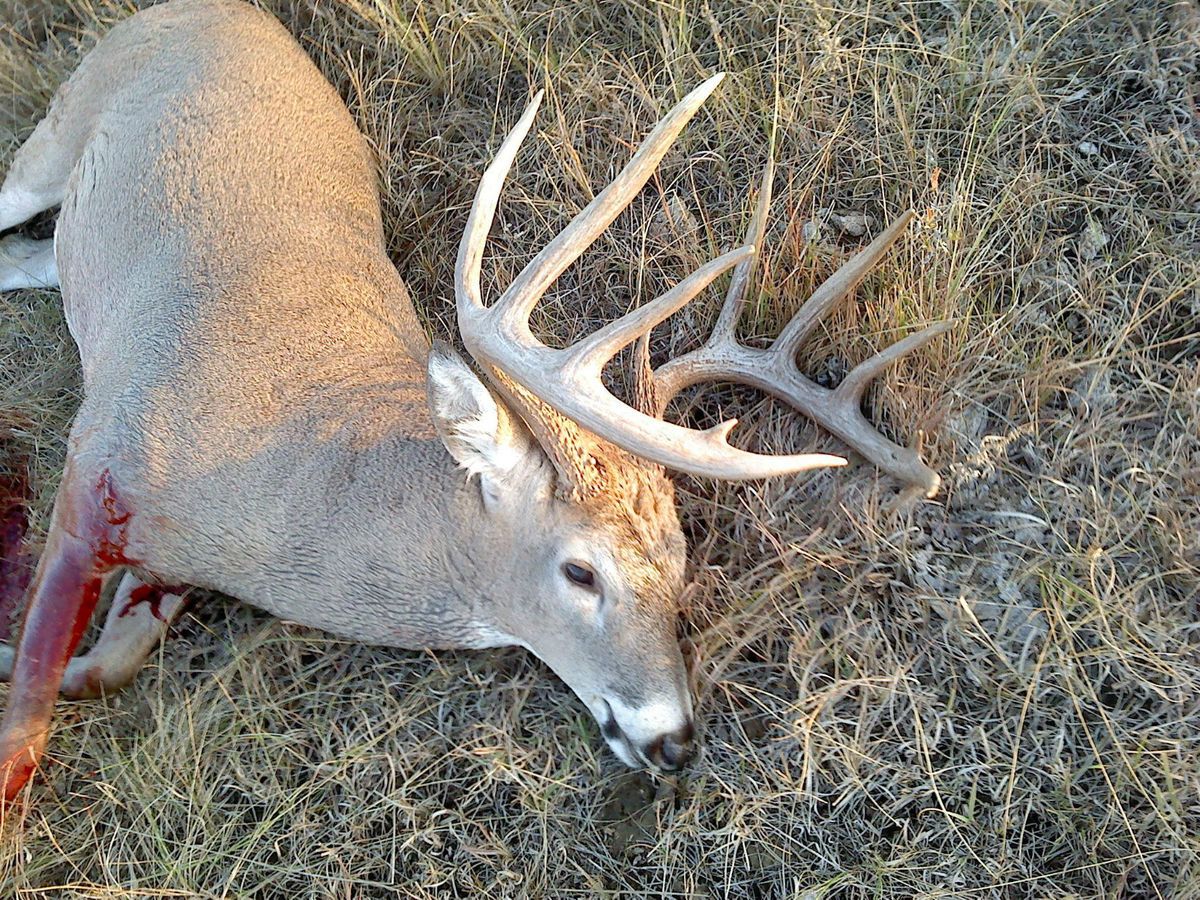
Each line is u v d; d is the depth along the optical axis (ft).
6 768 3.53
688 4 4.77
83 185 4.37
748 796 3.59
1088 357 4.08
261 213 4.03
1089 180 4.30
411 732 3.75
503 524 3.36
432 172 4.78
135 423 3.63
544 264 3.12
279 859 3.59
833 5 4.68
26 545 4.17
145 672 3.86
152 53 4.46
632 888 3.55
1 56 5.12
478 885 3.56
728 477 2.86
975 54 4.54
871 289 4.24
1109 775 3.56
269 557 3.58
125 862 3.57
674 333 4.35
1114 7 4.49
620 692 3.37
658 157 3.04
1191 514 3.83
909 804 3.61
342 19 5.03
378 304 4.08
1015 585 3.80
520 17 4.86
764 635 3.82
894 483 3.94
